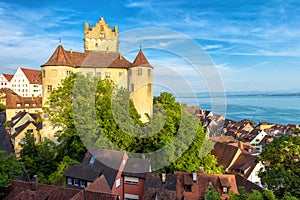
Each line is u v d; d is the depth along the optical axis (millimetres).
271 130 87000
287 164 24578
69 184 26531
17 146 42344
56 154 30891
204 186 26438
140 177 26250
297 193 22891
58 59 40312
